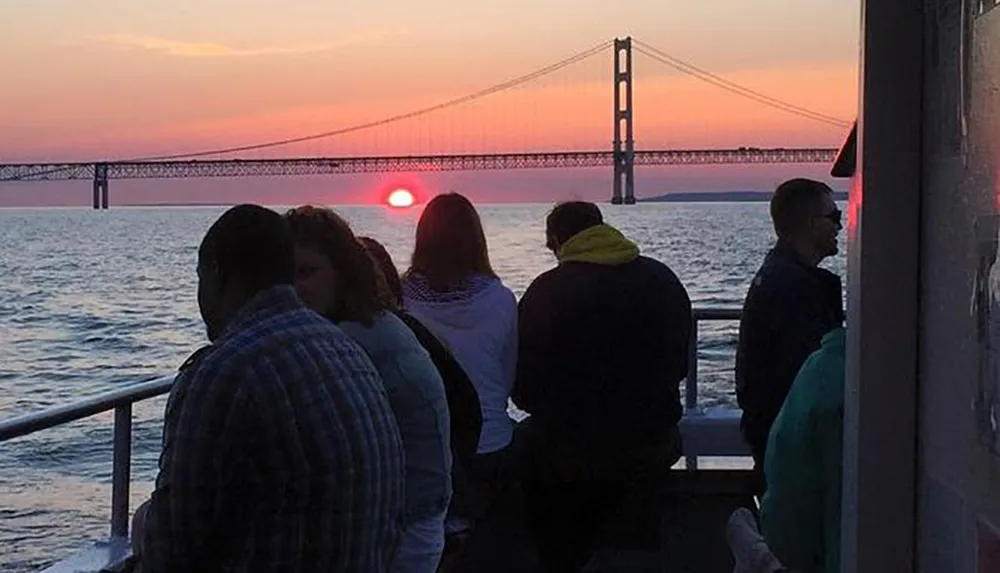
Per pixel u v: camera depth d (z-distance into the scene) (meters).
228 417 2.07
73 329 37.66
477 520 4.12
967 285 1.67
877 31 1.90
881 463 1.93
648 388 3.79
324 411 2.15
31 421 2.94
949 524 1.75
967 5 1.67
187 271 62.47
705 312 5.03
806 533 2.56
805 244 3.69
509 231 79.00
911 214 1.90
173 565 2.08
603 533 4.08
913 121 1.89
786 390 3.57
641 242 64.69
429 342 3.22
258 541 2.10
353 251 2.79
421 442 2.82
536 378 3.80
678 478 4.60
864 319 1.93
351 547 2.18
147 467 12.66
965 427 1.68
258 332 2.16
